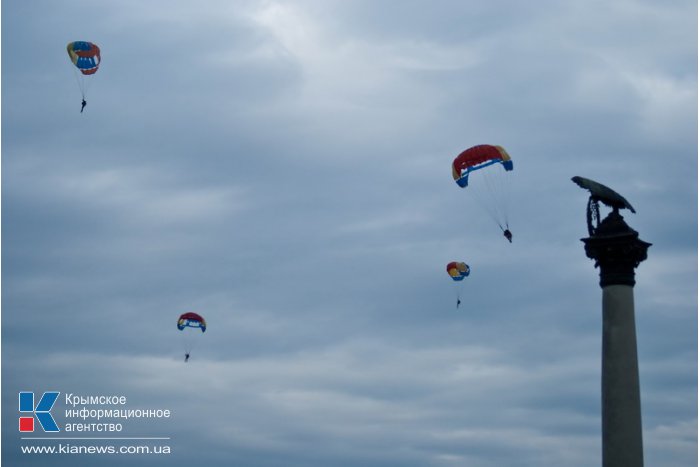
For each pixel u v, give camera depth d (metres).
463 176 97.06
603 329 52.28
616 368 51.53
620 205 53.56
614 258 52.50
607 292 52.47
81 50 122.81
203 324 137.75
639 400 51.38
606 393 51.62
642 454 50.91
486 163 95.69
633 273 52.66
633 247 52.22
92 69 123.88
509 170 96.31
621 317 51.88
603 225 53.12
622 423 50.97
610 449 51.00
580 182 54.00
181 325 137.75
